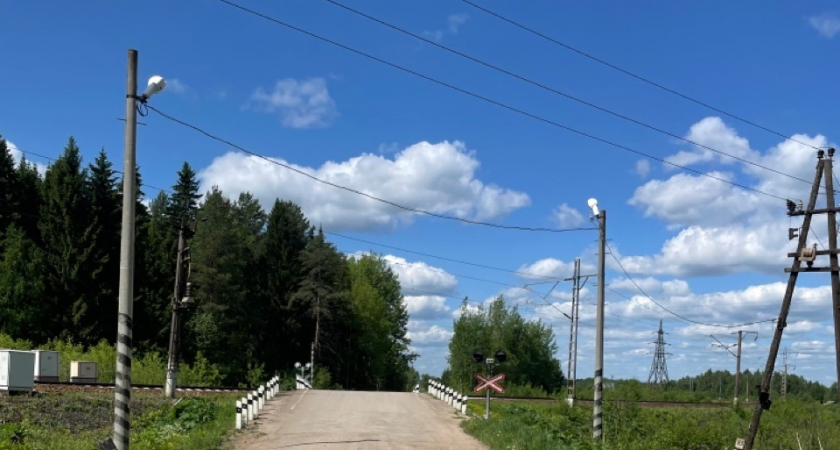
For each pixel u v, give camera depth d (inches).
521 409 1416.1
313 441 872.3
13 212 2711.6
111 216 2751.0
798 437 1572.3
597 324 1189.7
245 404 1010.7
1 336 2112.5
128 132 647.8
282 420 1100.5
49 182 2746.1
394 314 4293.8
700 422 1779.0
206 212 3100.4
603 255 1202.6
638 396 2960.1
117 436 619.5
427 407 1429.6
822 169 1103.6
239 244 3191.4
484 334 3430.1
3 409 1038.4
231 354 2987.2
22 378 1226.6
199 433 849.5
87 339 2491.4
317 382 3031.5
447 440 935.7
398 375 4579.2
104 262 2608.3
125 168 644.1
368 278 4210.1
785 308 1107.3
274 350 3324.3
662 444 1374.3
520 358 3457.2
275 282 3393.2
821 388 6338.6
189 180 3789.4
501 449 834.2
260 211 4293.8
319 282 3329.2
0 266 2421.3
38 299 2456.9
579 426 1406.3
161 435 850.1
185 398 1157.7
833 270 1067.9
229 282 3019.2
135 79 655.1
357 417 1179.3
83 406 1149.1
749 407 2667.3
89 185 2763.3
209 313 2839.6
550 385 3572.8
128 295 633.0
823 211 1088.8
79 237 2620.6
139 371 2022.6
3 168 2723.9
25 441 787.4
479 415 1270.9
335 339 3481.8
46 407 1099.3
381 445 857.5
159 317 2775.6
